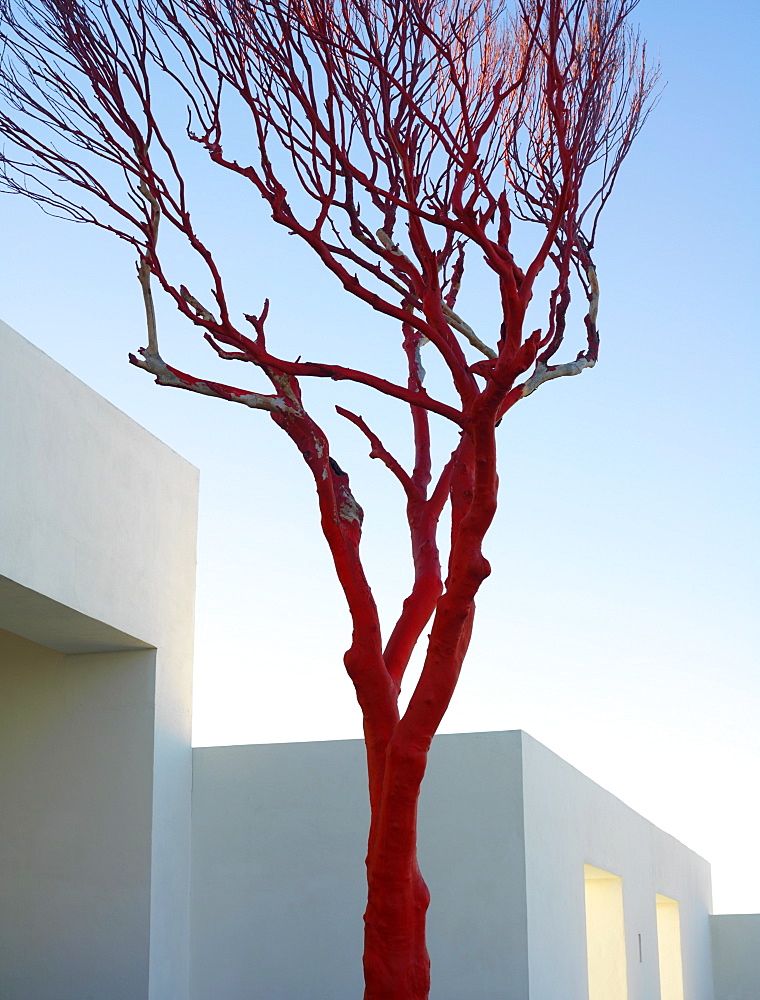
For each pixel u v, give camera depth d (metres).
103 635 7.52
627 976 10.33
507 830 7.61
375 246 4.48
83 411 7.24
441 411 4.51
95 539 7.24
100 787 7.68
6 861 7.68
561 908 8.36
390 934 4.46
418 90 4.27
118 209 4.47
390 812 4.50
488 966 7.41
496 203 4.20
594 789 9.85
